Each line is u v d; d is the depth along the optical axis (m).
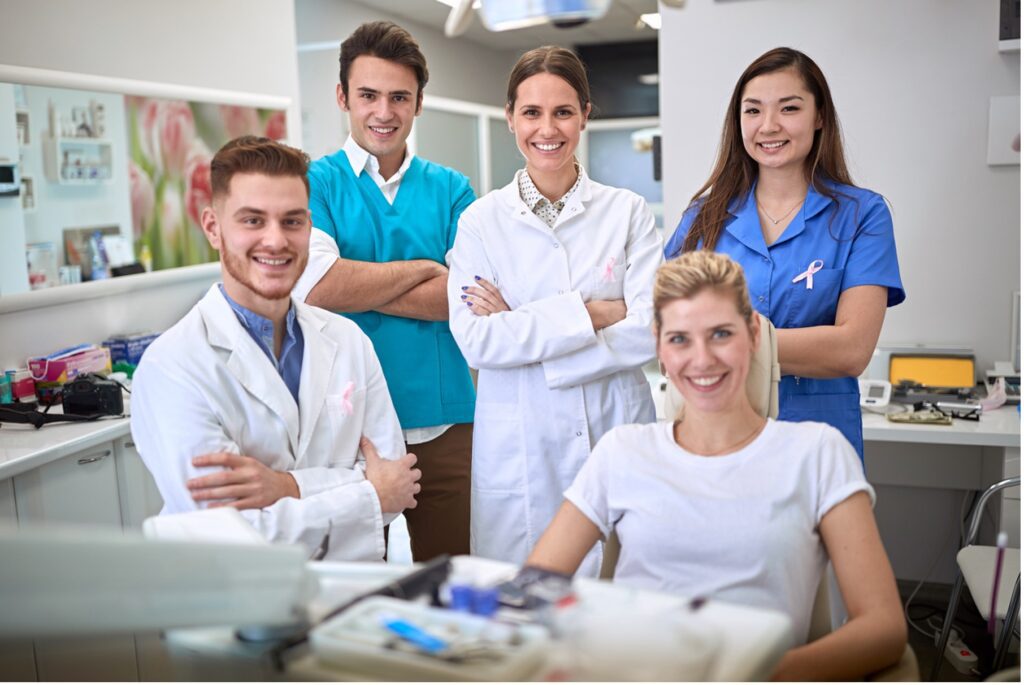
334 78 6.34
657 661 1.01
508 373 2.18
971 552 2.40
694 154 3.32
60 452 2.61
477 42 8.59
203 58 4.21
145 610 0.97
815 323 2.14
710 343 1.50
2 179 3.12
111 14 3.66
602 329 2.13
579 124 2.14
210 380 1.67
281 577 1.05
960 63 3.04
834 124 2.13
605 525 1.62
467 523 2.65
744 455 1.52
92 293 3.54
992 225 3.10
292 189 1.66
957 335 3.17
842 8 3.11
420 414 2.50
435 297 2.43
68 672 1.80
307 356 1.80
